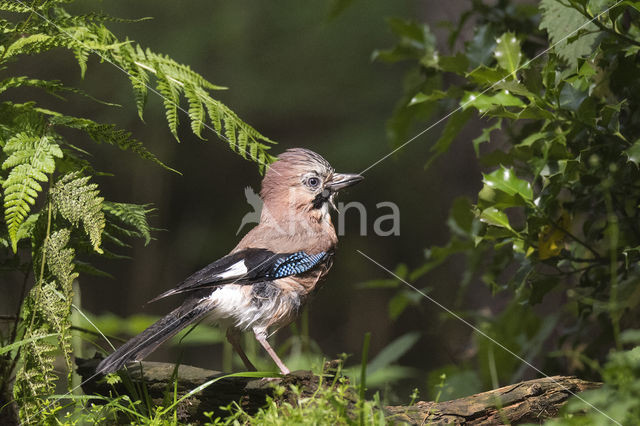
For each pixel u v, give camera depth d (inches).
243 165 949.8
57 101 794.2
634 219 306.3
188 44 840.3
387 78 923.4
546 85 283.6
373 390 398.0
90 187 262.5
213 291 313.9
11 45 267.4
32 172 252.7
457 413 255.0
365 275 962.7
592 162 287.3
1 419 272.7
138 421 257.6
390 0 914.1
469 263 393.7
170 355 794.8
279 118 917.2
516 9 360.5
